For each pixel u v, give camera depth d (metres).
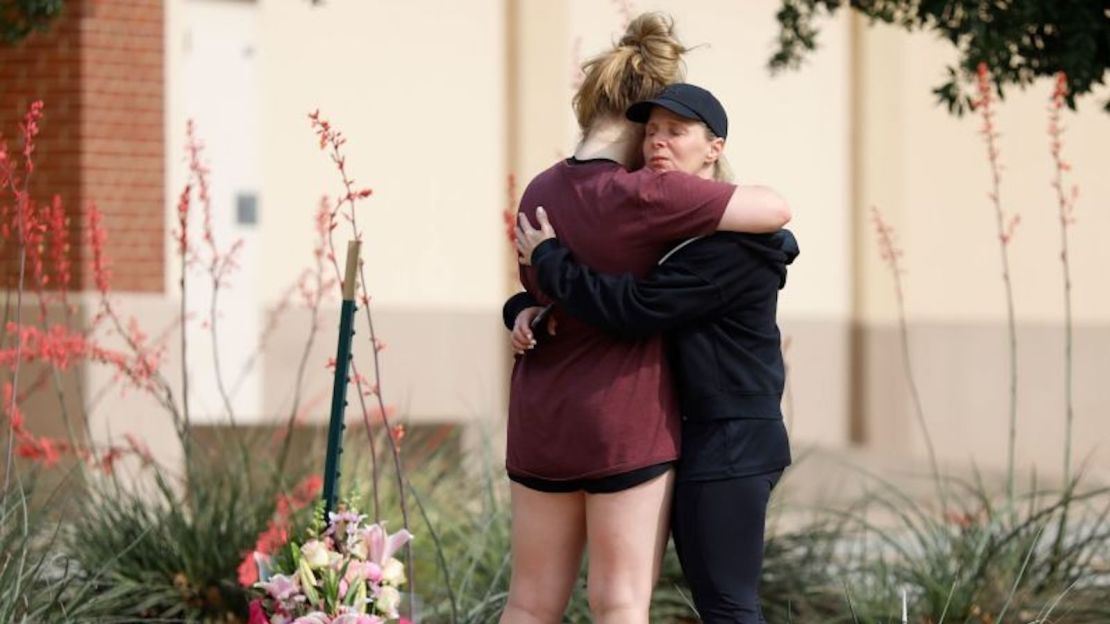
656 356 14.19
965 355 45.84
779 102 43.44
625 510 14.12
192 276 33.69
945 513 22.52
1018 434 46.53
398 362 38.12
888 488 26.17
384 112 37.97
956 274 45.72
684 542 14.24
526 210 14.63
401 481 17.89
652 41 14.66
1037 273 46.62
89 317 31.08
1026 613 20.02
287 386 35.69
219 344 34.34
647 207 13.91
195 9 34.47
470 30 39.19
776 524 22.25
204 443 25.11
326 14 37.03
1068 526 23.03
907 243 45.03
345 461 23.73
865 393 44.66
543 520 14.58
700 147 14.30
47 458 21.72
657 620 20.34
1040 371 46.69
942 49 45.22
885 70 44.62
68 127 31.77
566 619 19.56
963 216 45.69
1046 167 46.50
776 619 20.88
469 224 39.16
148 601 19.95
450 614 19.45
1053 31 23.27
